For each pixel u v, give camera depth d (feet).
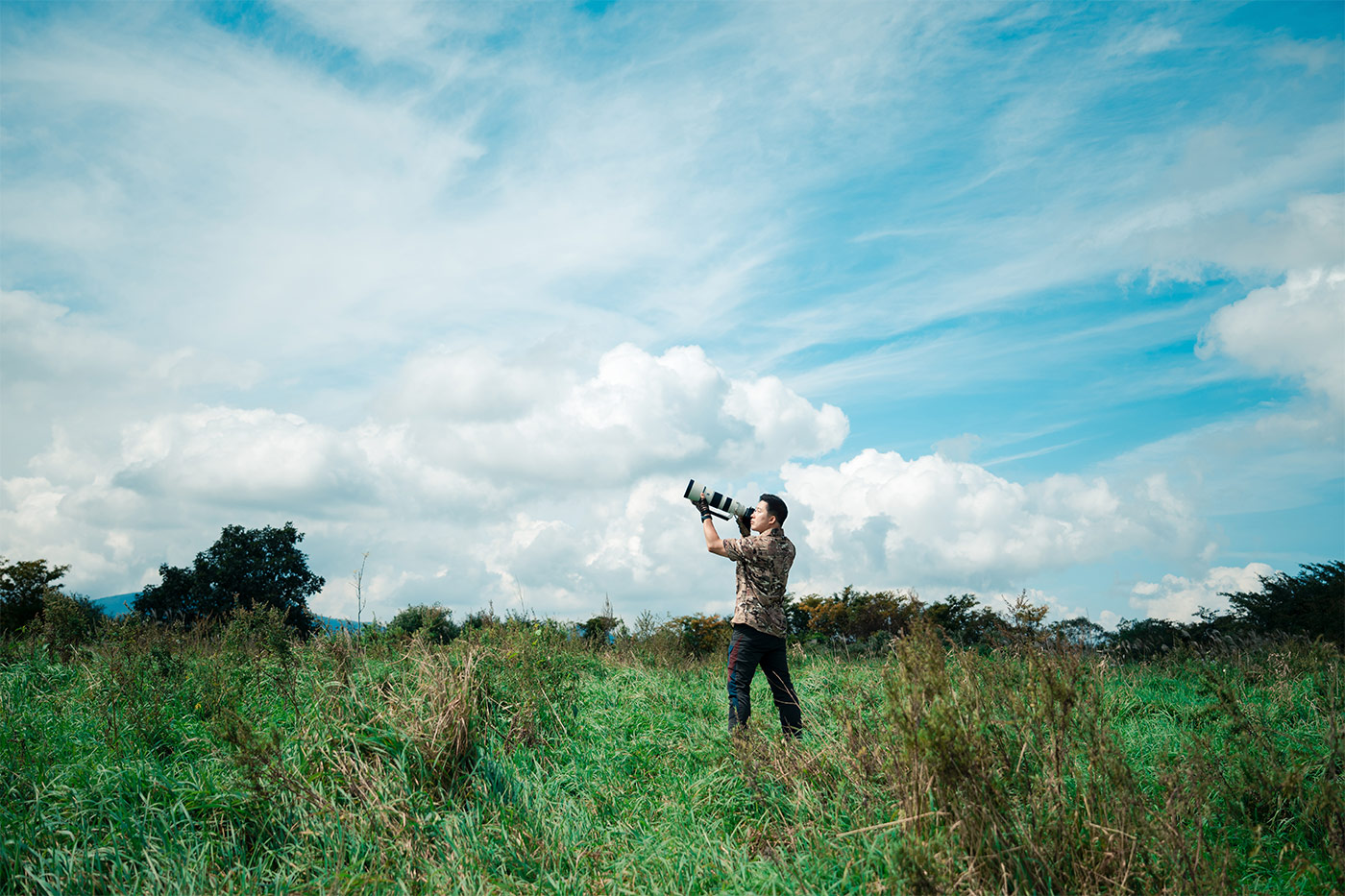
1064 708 9.24
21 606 62.95
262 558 105.40
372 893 9.36
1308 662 22.54
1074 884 8.36
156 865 9.53
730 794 12.64
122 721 14.26
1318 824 10.42
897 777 9.68
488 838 10.89
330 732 13.11
